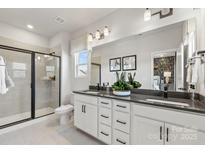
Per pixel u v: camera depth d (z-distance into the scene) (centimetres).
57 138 212
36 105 342
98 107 199
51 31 345
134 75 220
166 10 176
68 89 360
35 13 251
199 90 145
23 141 200
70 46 357
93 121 207
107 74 263
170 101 147
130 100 154
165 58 185
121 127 166
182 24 168
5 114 286
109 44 259
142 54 210
